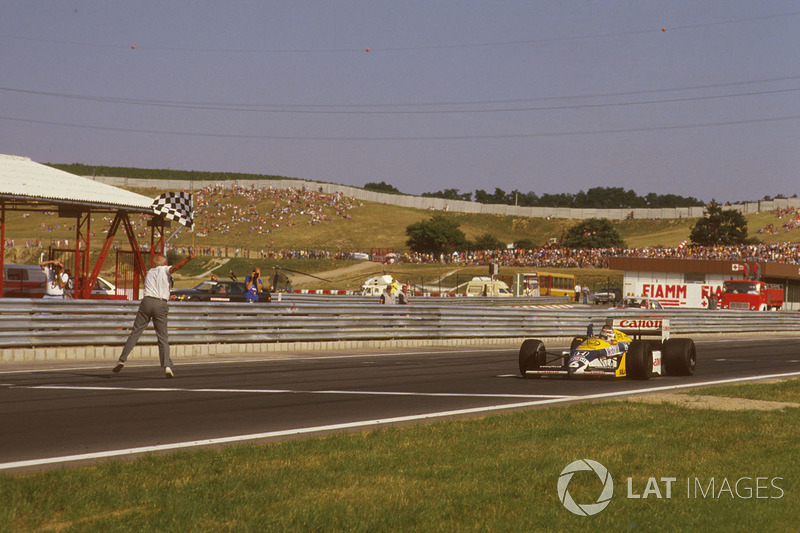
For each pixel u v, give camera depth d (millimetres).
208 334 37531
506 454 14219
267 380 26500
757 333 75125
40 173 50500
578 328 57562
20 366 29281
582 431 16859
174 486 11477
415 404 21500
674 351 30703
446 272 167375
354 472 12625
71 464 13305
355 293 99625
